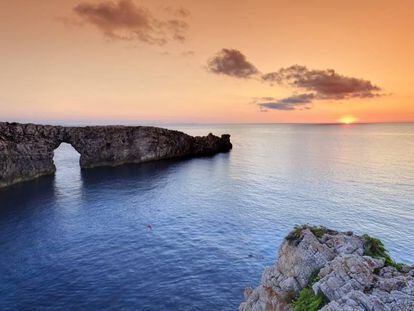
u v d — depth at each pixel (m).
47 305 31.56
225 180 94.31
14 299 32.56
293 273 21.09
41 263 40.59
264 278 23.92
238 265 40.50
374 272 18.09
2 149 81.31
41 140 96.38
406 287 16.33
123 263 40.81
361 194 76.50
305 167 118.19
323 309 15.91
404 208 64.94
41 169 95.38
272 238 49.56
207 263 40.94
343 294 16.73
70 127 109.75
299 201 71.12
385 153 161.25
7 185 83.19
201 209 65.12
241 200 72.19
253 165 123.19
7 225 54.75
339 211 63.53
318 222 57.38
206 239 49.00
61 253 43.62
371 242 21.33
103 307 31.34
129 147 123.06
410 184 86.44
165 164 122.50
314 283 18.72
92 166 112.56
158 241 48.09
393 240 49.28
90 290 34.38
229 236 50.31
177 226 54.88
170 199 72.75
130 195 75.75
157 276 37.56
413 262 42.28
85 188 82.00
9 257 42.31
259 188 84.19
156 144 133.12
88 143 111.81
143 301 32.44
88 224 55.59
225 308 31.47
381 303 15.17
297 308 18.42
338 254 20.61
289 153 165.75
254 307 22.47
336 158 143.62
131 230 52.78
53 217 59.16
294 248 21.89
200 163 126.38
